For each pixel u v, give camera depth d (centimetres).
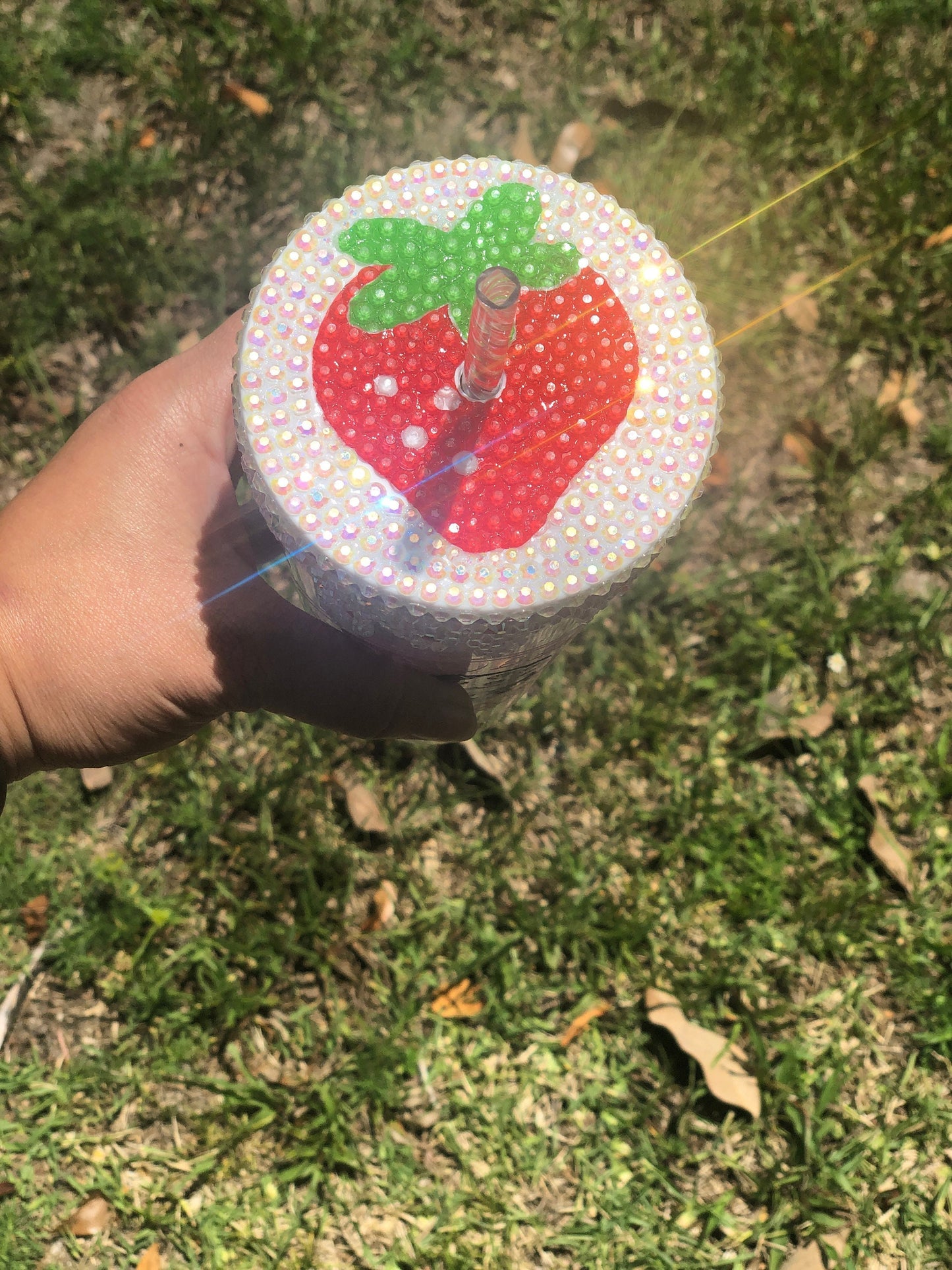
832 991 50
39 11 60
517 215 28
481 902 51
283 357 27
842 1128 49
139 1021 49
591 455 27
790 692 54
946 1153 48
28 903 50
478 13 61
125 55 59
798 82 60
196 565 34
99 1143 48
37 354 57
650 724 52
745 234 59
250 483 27
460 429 27
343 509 27
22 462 56
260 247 58
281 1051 49
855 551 56
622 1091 49
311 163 59
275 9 59
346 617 29
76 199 58
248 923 50
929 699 55
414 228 28
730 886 50
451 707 33
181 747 51
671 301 28
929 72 61
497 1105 48
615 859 51
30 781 51
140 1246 47
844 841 52
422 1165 48
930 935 51
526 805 52
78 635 34
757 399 57
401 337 27
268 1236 47
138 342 57
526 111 61
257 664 33
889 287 59
